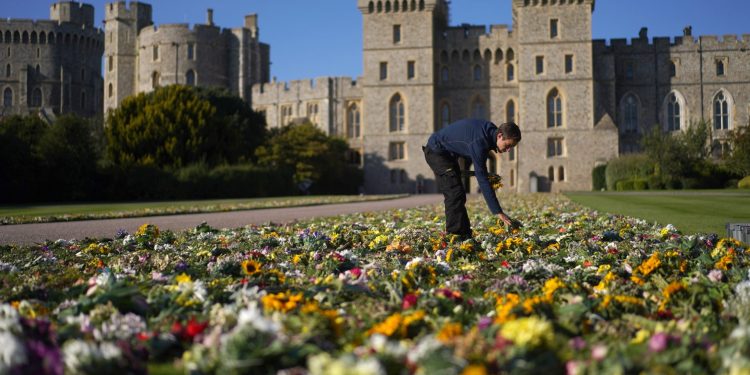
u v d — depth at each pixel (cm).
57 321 397
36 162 3791
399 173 7281
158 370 303
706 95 7612
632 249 707
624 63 7738
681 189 4975
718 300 413
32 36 11288
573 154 6900
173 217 1800
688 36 7656
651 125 7662
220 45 8912
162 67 8688
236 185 4478
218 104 6962
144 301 418
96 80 11944
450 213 802
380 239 796
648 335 329
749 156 4647
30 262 679
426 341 269
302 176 6456
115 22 9319
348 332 343
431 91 7219
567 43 6944
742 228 776
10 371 259
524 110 6988
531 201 2616
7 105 11225
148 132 4653
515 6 7062
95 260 686
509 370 257
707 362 278
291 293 459
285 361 270
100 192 4050
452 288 488
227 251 777
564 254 680
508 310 366
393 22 7294
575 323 358
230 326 351
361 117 8144
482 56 7481
